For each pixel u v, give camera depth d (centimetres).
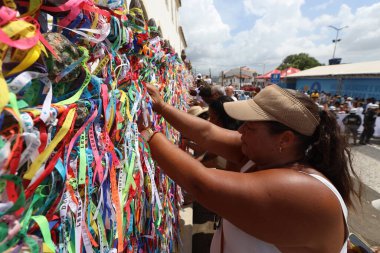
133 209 110
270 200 81
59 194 57
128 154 102
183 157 94
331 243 85
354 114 847
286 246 85
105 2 93
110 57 87
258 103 99
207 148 152
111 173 81
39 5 54
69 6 59
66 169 58
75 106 59
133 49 127
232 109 108
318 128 99
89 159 69
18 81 45
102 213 77
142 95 130
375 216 377
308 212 79
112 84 89
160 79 229
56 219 58
